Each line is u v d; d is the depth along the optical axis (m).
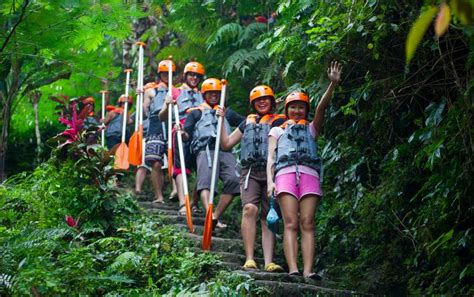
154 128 8.10
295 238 5.62
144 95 8.60
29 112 11.40
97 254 5.34
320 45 5.39
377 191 6.09
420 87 5.19
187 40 10.16
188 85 7.73
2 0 5.99
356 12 5.32
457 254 5.33
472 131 4.77
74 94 11.54
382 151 6.08
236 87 9.30
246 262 5.89
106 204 6.01
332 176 6.80
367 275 6.11
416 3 5.07
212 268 5.44
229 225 7.85
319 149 6.81
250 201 6.02
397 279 5.98
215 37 8.98
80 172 6.18
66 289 4.64
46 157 10.85
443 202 5.06
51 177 6.31
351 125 6.17
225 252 6.41
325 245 6.85
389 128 5.86
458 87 4.89
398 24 5.29
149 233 5.86
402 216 5.97
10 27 6.33
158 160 8.02
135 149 7.80
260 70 8.91
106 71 8.12
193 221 7.22
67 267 4.78
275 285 5.17
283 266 6.72
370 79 5.53
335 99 6.16
